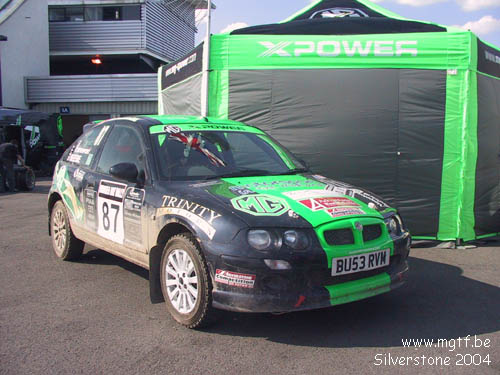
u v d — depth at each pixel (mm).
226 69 7008
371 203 3904
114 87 22266
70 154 5832
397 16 7637
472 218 6629
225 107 7031
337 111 6727
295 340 3479
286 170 4652
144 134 4496
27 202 11453
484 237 6867
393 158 6637
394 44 6531
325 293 3293
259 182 4059
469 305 4227
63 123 23656
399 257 3807
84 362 3150
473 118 6488
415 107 6535
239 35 6969
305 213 3461
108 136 5113
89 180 4984
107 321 3848
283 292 3238
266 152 4871
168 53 28047
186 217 3580
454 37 6383
